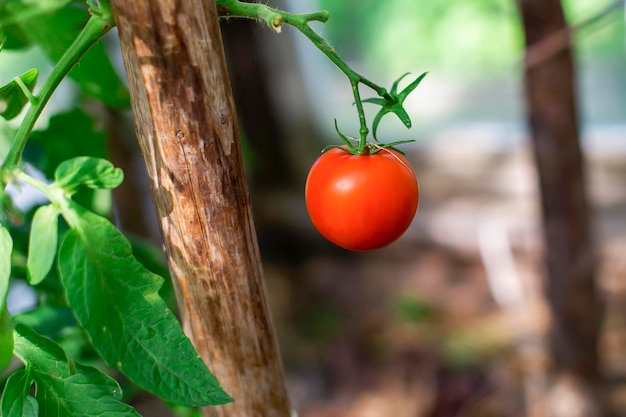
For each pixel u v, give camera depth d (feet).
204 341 1.41
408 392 4.77
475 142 6.69
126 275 1.19
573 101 2.95
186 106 1.23
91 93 1.87
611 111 6.42
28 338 1.27
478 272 6.01
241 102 6.06
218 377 1.43
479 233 6.03
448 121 7.05
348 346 5.34
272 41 5.99
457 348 5.07
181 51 1.20
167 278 1.92
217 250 1.32
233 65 5.34
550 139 3.01
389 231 1.48
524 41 2.85
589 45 6.43
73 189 1.21
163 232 1.34
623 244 5.61
